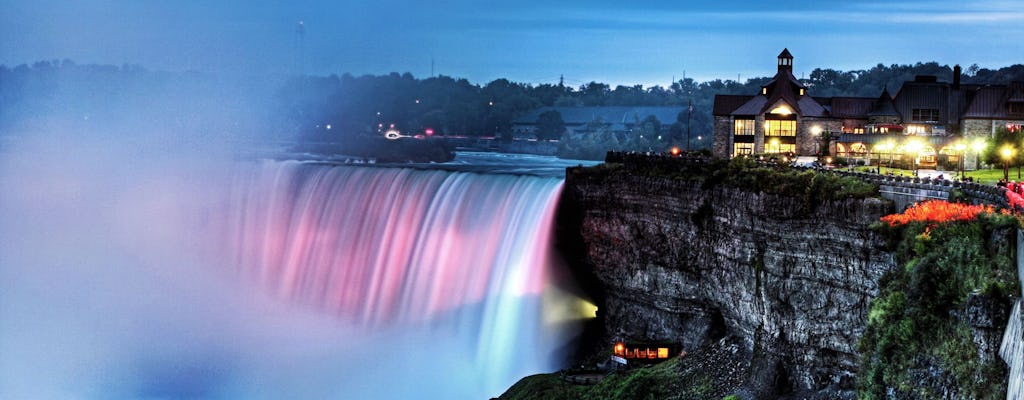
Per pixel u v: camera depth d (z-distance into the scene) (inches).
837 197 2758.4
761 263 3006.9
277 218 5713.6
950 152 4333.2
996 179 3784.5
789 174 2977.4
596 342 3863.2
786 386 2903.5
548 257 4077.3
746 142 4847.4
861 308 2714.1
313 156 7332.7
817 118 4815.5
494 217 4392.2
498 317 4234.7
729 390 3016.7
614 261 3747.5
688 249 3393.2
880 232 2625.5
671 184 3449.8
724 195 3196.4
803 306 2869.1
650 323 3607.3
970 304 2110.0
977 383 2063.2
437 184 4761.3
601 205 3799.2
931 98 4722.0
